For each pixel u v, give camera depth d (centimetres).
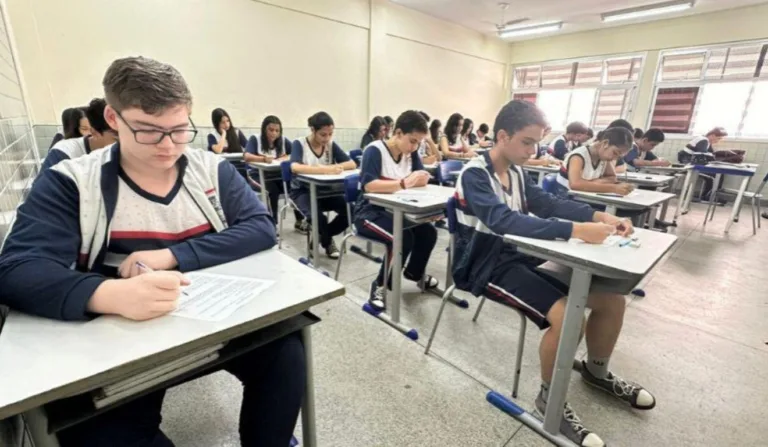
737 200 397
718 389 143
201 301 66
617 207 218
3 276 59
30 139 219
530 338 175
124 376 51
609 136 236
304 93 493
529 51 753
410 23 588
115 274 78
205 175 90
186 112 73
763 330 186
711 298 222
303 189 277
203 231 88
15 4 301
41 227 66
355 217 206
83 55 336
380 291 199
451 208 147
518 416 125
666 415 129
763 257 298
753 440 119
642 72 623
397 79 596
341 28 512
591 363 139
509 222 121
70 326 58
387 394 136
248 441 79
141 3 358
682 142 602
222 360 68
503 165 142
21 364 49
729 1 502
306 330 84
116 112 69
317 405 129
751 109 543
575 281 104
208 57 407
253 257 88
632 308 209
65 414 55
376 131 433
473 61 715
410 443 115
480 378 146
